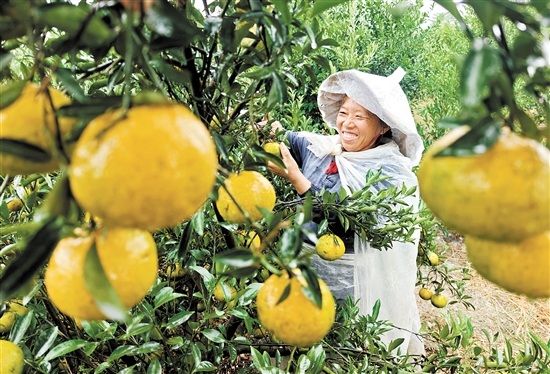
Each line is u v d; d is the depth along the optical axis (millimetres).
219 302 1651
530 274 583
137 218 461
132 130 447
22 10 500
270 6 994
